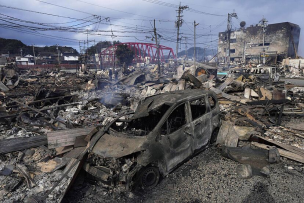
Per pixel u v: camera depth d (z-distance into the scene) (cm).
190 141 481
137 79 2331
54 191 398
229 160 516
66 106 1089
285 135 654
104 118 886
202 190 402
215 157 531
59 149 541
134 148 388
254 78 1764
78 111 1000
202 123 521
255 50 6494
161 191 403
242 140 632
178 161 454
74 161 446
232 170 470
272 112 847
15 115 837
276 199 370
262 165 486
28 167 485
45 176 453
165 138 423
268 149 546
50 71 4978
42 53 11481
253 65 4538
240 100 1094
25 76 3416
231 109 909
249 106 906
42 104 1153
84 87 2045
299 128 712
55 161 505
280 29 6119
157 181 420
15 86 2105
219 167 484
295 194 382
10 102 1170
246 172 445
